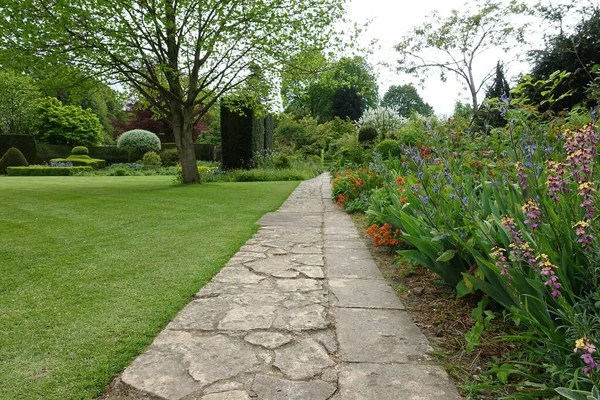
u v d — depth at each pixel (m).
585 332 1.32
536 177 2.14
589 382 1.34
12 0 8.80
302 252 4.07
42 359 1.83
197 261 3.63
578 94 9.91
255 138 17.58
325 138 32.25
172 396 1.55
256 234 5.05
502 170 3.27
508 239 2.07
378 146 13.09
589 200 1.47
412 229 2.73
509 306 2.01
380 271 3.40
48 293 2.75
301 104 47.59
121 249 4.08
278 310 2.47
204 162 25.61
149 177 18.89
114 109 45.50
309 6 11.19
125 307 2.49
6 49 9.53
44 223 5.54
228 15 10.22
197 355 1.88
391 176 5.57
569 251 1.84
